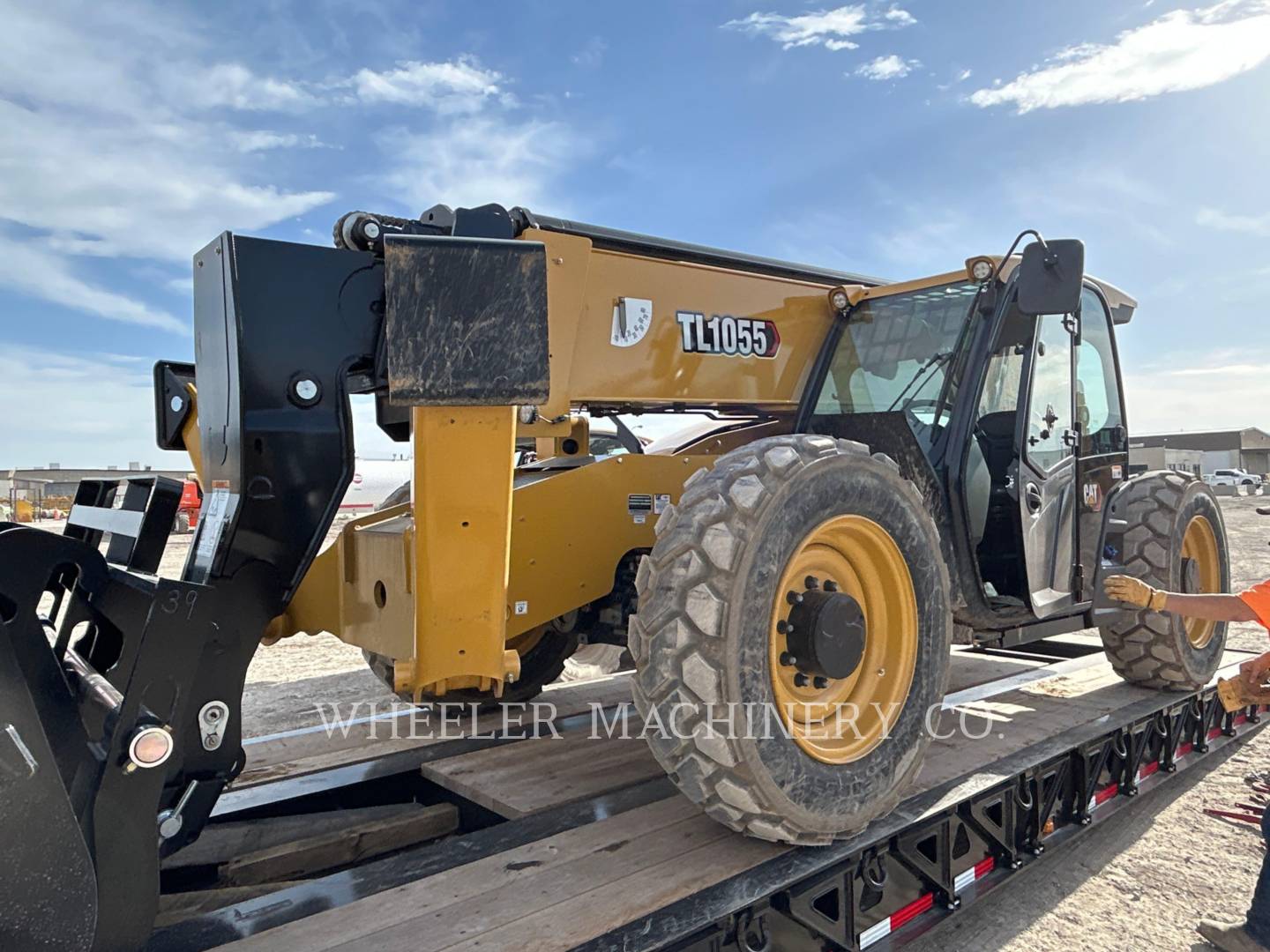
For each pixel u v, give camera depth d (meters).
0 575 1.50
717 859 2.07
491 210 2.47
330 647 7.26
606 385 3.05
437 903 1.87
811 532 2.18
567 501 2.79
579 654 4.22
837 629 2.20
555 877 1.98
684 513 2.15
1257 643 6.36
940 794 2.49
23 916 1.37
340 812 2.63
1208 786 3.74
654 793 2.53
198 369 2.14
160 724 1.59
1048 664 4.59
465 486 1.90
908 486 2.45
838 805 2.14
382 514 2.86
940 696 2.48
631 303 3.10
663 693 2.03
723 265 3.43
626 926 1.76
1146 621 3.69
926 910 2.45
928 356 3.36
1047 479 3.45
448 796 2.85
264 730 4.30
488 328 1.81
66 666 1.84
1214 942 2.38
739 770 1.99
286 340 1.92
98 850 1.51
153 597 1.64
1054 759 2.92
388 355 1.75
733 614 1.99
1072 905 2.72
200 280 2.11
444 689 2.45
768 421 3.76
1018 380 3.33
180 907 2.04
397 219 2.55
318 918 1.81
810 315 3.66
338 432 1.96
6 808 1.36
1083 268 2.62
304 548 1.92
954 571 3.08
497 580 2.00
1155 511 3.74
